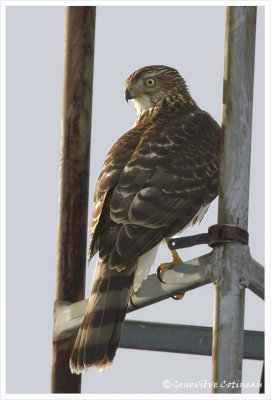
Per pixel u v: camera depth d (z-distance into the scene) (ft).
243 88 30.19
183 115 40.63
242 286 29.09
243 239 29.45
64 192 37.09
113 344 31.86
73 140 37.32
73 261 36.40
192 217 35.68
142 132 38.09
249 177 30.17
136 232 33.40
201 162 36.76
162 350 34.63
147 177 34.99
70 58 37.83
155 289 31.42
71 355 32.07
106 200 34.47
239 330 28.76
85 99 37.60
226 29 30.73
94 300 32.60
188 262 30.32
